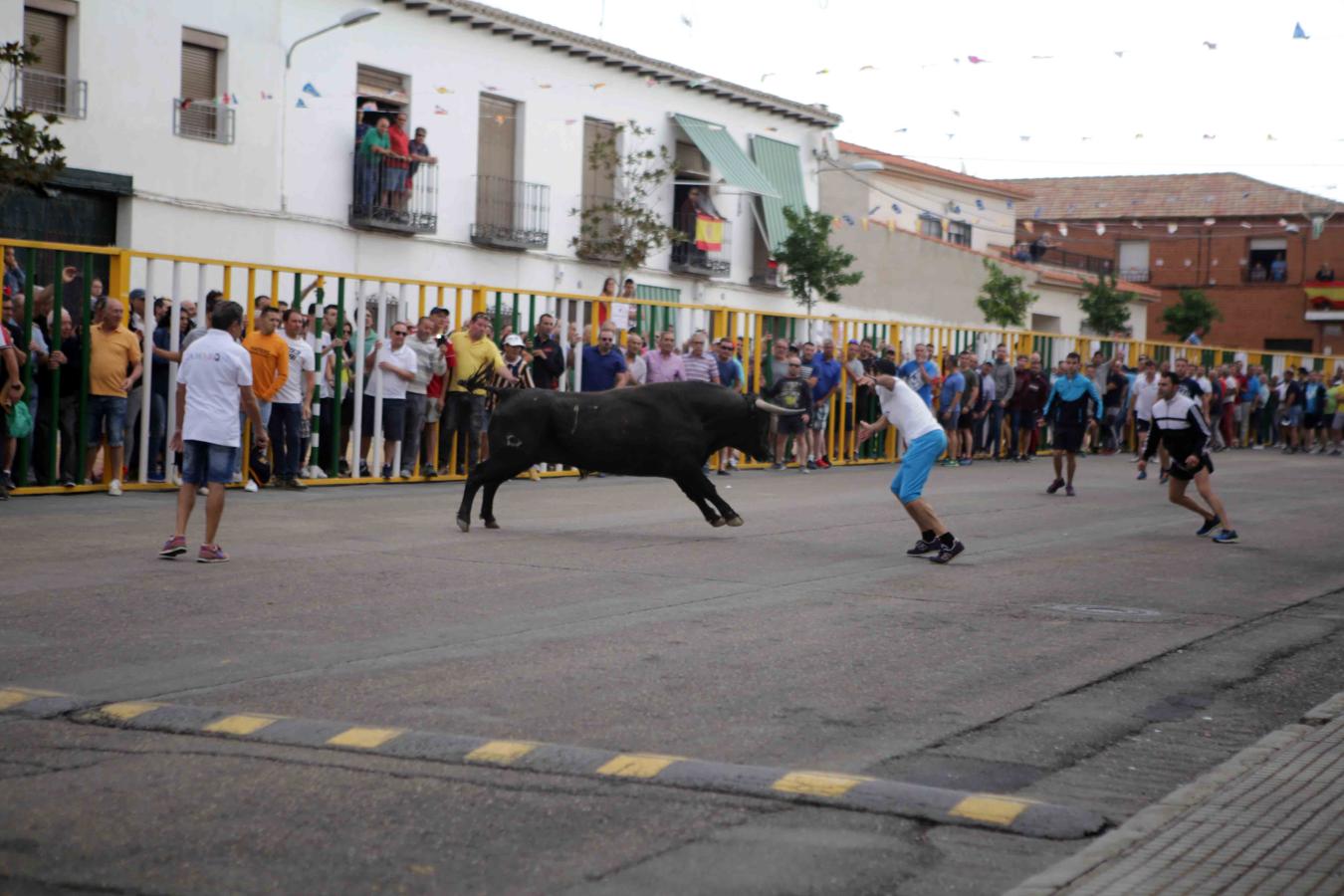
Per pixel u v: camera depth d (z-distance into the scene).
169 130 23.53
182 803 5.17
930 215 36.16
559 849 4.79
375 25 26.52
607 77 31.06
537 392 13.40
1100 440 30.50
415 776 5.56
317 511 14.51
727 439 13.61
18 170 14.38
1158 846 4.94
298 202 25.53
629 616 9.13
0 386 14.08
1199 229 55.72
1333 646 8.95
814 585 10.65
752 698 7.02
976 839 5.04
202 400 10.77
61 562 10.62
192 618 8.62
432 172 27.66
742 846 4.87
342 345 17.25
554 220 30.20
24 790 5.30
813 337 24.17
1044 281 44.97
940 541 12.18
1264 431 35.72
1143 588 11.03
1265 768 6.02
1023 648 8.51
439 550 11.95
